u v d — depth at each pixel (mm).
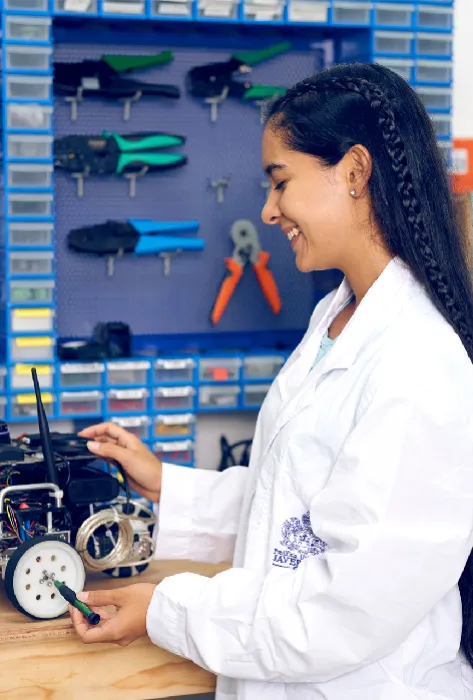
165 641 1046
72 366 1616
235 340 1847
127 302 1778
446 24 1711
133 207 1760
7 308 1571
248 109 1806
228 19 1629
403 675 987
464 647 1067
